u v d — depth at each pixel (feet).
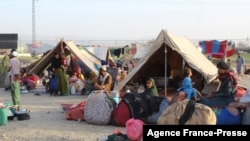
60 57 61.57
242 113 31.19
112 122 35.01
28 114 38.52
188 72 34.99
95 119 35.06
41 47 111.14
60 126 34.73
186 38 61.00
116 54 118.83
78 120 37.09
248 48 178.50
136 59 106.83
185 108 24.79
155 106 33.40
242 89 42.27
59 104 49.44
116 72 58.03
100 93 36.17
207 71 52.47
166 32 53.72
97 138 29.81
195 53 58.34
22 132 32.22
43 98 56.13
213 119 24.63
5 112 35.37
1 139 29.76
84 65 69.77
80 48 76.38
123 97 34.88
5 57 70.49
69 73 68.74
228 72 33.55
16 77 42.42
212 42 102.83
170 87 59.88
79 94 60.95
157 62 62.08
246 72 106.01
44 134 31.48
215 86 50.93
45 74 74.84
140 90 50.70
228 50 105.70
